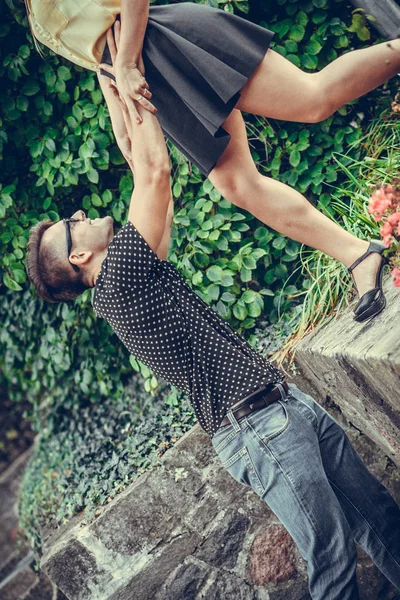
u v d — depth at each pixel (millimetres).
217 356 2367
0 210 3984
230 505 3318
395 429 2625
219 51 2262
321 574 2309
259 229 3625
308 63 3561
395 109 2924
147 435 3764
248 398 2363
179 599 3289
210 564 3307
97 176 3820
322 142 3629
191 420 3619
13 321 4777
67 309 4332
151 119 2248
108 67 2381
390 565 2584
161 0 3646
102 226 2531
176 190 3691
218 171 2588
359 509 2582
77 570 3316
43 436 4977
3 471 6340
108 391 4340
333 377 2908
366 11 3068
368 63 2270
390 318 2465
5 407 6215
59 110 3936
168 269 2438
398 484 3322
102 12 2326
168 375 2414
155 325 2322
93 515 3451
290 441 2322
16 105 3914
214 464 3330
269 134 3609
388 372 2223
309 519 2283
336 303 3195
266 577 3311
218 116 2285
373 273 2570
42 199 4102
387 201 2465
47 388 4863
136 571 3291
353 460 2578
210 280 3658
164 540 3311
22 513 4797
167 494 3336
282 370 3311
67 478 4160
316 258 3439
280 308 3633
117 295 2271
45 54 3809
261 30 2293
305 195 3678
